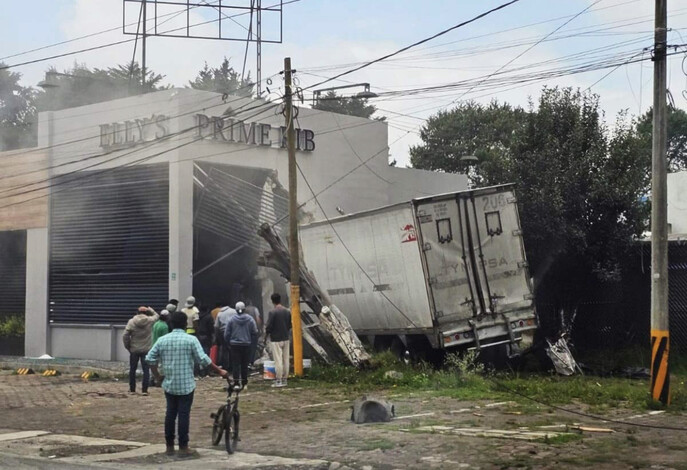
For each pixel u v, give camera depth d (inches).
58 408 636.7
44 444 474.6
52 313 1079.0
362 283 835.4
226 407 436.5
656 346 556.1
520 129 996.6
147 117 989.2
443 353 786.2
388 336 837.8
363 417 518.9
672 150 2030.0
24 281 1149.7
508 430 472.7
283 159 1046.4
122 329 1005.8
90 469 402.3
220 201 981.8
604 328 928.9
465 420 514.3
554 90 973.2
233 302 976.3
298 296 800.3
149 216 982.4
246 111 1013.2
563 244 926.4
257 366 826.2
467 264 760.3
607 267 919.7
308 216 1003.9
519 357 789.9
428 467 379.6
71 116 1069.1
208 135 972.6
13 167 1128.8
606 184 910.4
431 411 557.3
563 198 926.4
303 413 572.1
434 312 743.1
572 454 397.4
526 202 930.7
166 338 426.0
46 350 1074.1
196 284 962.7
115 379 868.0
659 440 433.1
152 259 976.9
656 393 557.6
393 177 1188.5
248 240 983.6
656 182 550.6
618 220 927.7
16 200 1122.0
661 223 553.0
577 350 910.4
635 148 936.3
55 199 1080.8
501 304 767.7
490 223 774.5
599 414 532.4
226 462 404.8
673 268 879.7
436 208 757.9
